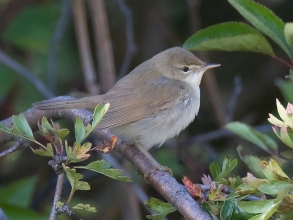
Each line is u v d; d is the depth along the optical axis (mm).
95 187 12820
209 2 13547
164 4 13469
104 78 11234
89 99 8336
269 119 5137
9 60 11078
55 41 11430
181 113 9055
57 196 5281
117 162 10453
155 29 13711
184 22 13547
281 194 4543
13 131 5262
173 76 9289
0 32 12148
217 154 12820
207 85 12656
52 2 12227
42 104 7988
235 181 5355
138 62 13781
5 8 12195
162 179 6422
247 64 13711
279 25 6930
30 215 8055
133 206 11375
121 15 13555
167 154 11914
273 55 7145
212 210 5426
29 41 11422
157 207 5582
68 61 12617
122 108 8523
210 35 7227
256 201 4641
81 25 11109
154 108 8742
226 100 13680
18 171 12680
